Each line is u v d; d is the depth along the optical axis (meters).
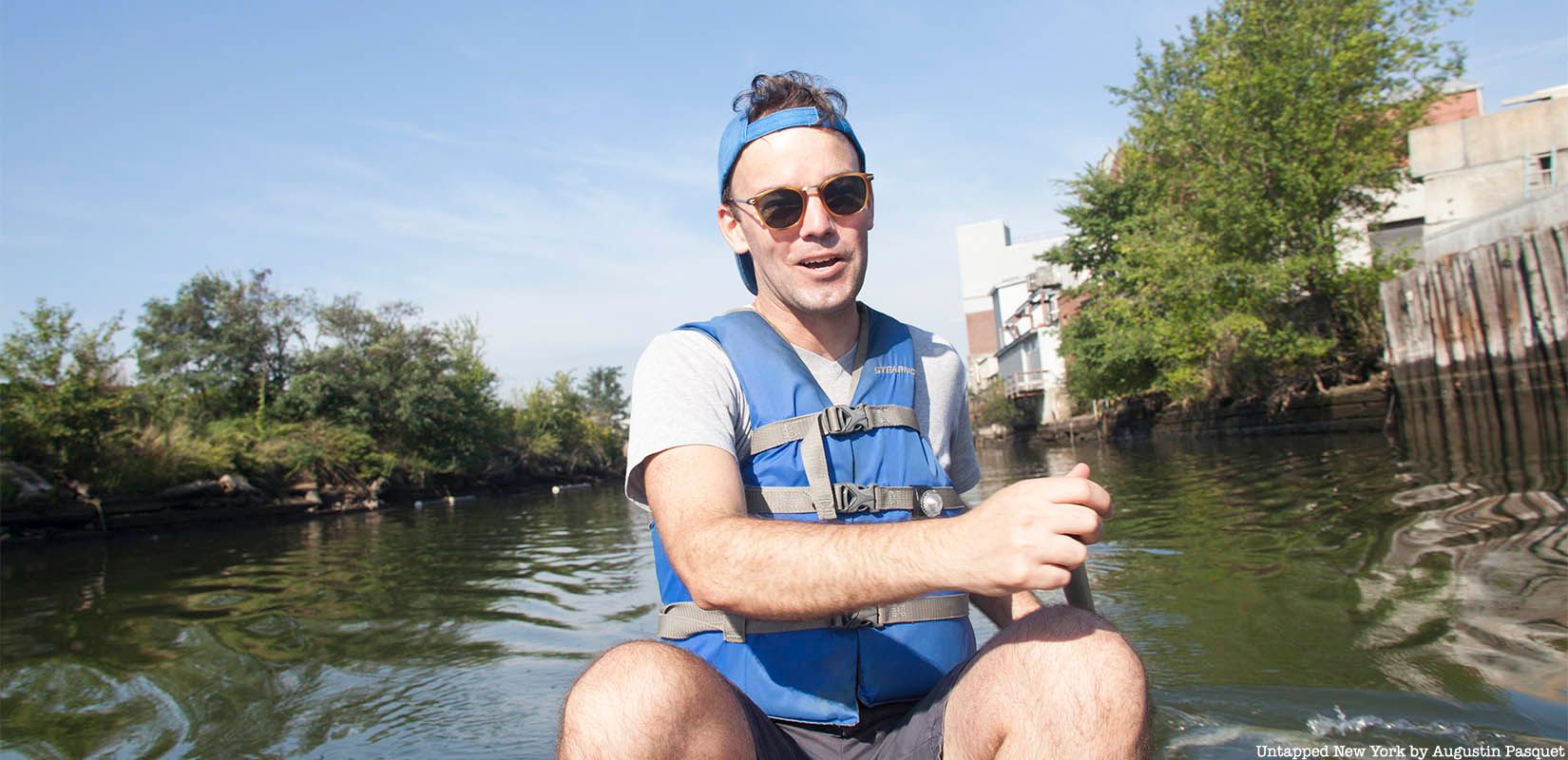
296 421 30.50
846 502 1.54
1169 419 30.72
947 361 1.89
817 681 1.50
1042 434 46.41
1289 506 8.23
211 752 3.41
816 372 1.69
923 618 1.58
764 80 1.74
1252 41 21.08
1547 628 3.58
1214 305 22.02
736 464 1.48
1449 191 21.30
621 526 13.84
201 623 6.55
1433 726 2.79
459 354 37.97
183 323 31.53
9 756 3.48
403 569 9.52
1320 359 22.08
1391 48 20.66
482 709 3.85
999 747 1.30
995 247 76.44
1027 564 1.09
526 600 6.73
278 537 16.45
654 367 1.57
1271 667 3.53
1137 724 1.24
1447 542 5.54
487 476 37.06
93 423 19.62
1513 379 15.23
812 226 1.62
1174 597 4.91
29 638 6.30
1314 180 20.45
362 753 3.33
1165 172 25.31
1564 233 14.02
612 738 1.19
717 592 1.27
